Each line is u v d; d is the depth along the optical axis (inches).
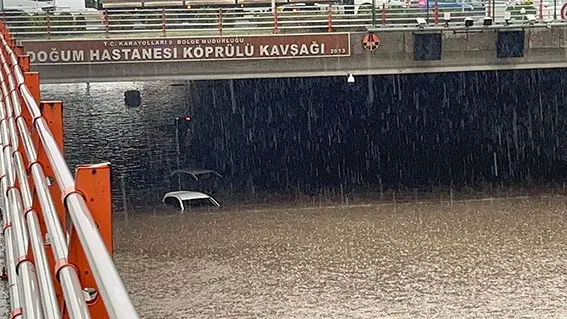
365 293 840.9
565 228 1076.5
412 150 1571.1
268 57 1114.1
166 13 1141.7
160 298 840.9
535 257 950.4
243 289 861.2
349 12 1186.0
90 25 1168.2
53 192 182.5
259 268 930.1
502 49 1115.3
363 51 1119.0
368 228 1099.9
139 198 1320.1
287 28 1131.3
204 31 1165.7
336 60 1119.0
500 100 1551.4
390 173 1457.9
